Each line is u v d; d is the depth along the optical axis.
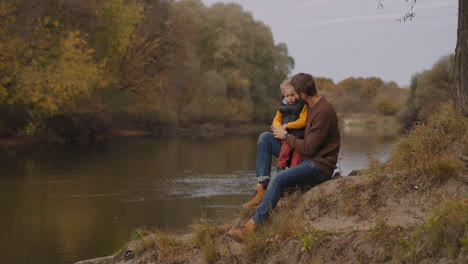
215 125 54.41
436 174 4.67
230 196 14.27
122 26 32.66
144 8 38.34
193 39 43.81
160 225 10.42
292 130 5.34
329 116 5.08
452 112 5.58
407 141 5.47
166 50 39.53
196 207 12.59
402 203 4.71
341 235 4.49
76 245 9.02
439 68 46.81
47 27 28.83
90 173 18.62
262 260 4.70
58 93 26.38
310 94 5.19
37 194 14.25
